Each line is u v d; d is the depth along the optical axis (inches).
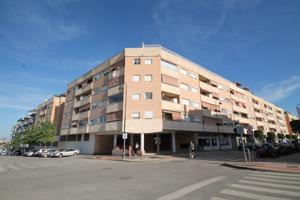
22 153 1820.9
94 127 1424.7
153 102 1229.7
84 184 338.0
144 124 1197.1
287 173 427.5
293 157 790.5
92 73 1662.2
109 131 1306.6
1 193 287.7
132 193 268.1
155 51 1332.4
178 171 477.1
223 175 406.9
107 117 1328.7
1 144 4950.8
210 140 1627.7
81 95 1812.3
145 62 1312.7
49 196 264.8
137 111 1216.8
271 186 295.0
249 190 271.6
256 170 483.5
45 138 1900.8
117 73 1368.1
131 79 1279.5
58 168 613.9
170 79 1336.1
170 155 1095.6
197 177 386.3
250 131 603.2
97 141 1486.2
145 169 529.7
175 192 268.2
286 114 3666.3
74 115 1754.4
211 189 280.7
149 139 1412.4
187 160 807.7
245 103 2226.9
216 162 685.9
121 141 1390.3
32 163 815.1
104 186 317.1
